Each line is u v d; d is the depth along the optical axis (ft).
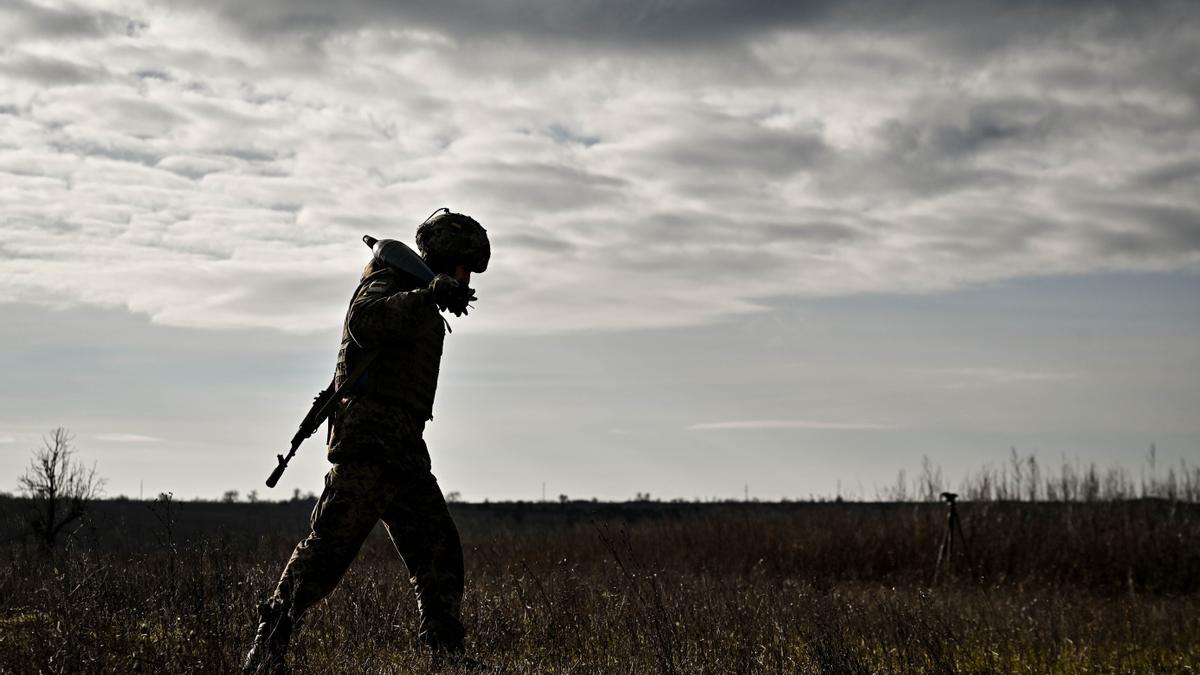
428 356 17.43
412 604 21.61
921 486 71.31
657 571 28.99
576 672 17.74
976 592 48.39
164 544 20.30
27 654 14.92
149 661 15.03
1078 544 59.93
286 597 15.89
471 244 18.30
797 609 25.00
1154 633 30.19
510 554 43.14
